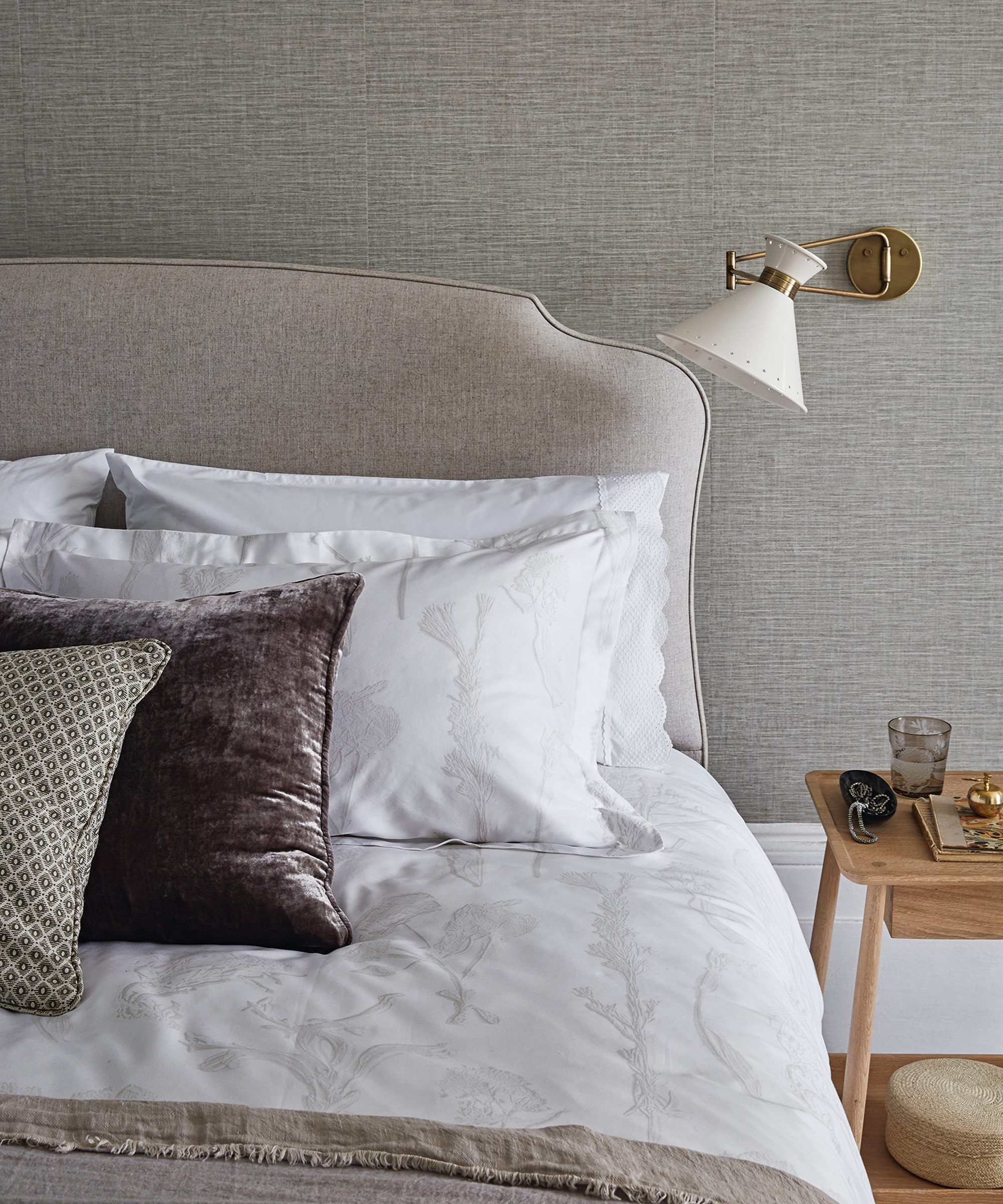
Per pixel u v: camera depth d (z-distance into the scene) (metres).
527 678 1.41
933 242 1.98
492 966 1.08
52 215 2.03
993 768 2.14
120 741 1.12
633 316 2.03
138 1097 0.86
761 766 2.16
